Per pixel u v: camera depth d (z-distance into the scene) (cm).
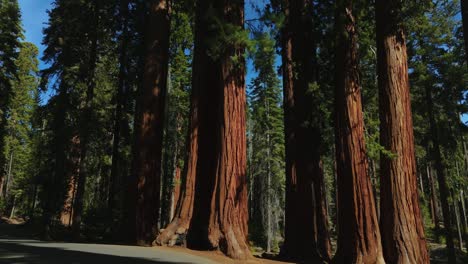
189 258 865
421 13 1441
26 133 4419
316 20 1387
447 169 2742
